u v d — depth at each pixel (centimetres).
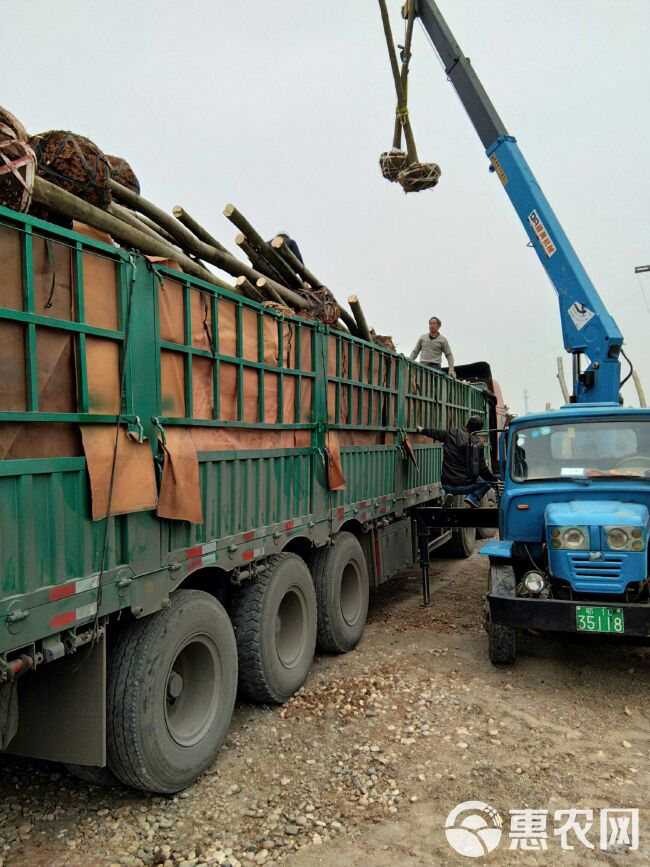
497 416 1322
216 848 305
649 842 309
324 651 577
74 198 311
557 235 745
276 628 462
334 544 574
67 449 282
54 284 275
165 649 336
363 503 631
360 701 472
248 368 433
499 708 461
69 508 278
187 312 364
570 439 579
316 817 330
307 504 519
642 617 457
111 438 303
